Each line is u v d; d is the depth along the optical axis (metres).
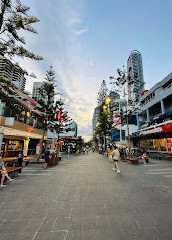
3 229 2.34
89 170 8.36
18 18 4.59
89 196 3.94
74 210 3.06
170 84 19.36
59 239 2.07
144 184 5.08
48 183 5.40
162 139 16.95
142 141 23.47
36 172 7.78
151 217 2.70
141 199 3.65
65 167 9.66
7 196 3.99
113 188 4.66
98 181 5.64
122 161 13.33
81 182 5.51
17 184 5.28
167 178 5.93
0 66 5.43
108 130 23.48
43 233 2.22
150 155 15.31
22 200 3.68
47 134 27.52
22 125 17.69
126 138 30.05
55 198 3.81
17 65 5.36
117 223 2.50
